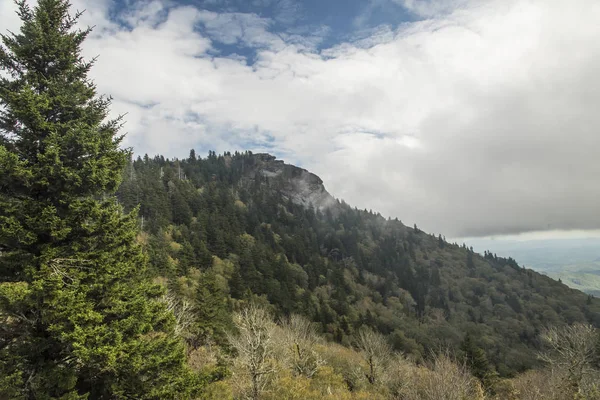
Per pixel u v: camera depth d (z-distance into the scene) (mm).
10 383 7363
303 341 27719
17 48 9188
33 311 8086
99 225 9516
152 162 163000
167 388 9000
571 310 104625
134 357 8414
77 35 10359
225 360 19844
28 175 8195
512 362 64250
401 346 61875
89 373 8586
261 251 100875
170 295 28875
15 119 8930
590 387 19141
